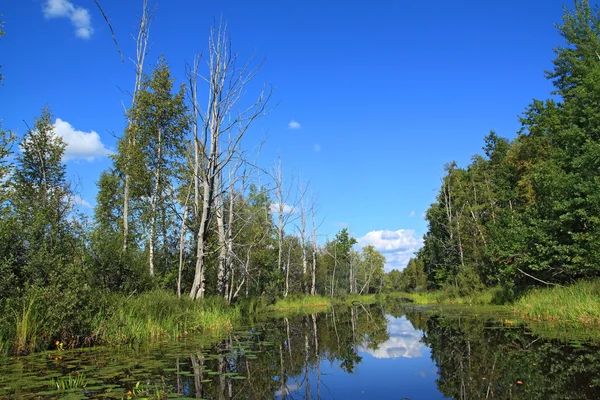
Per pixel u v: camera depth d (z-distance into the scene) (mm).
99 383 6414
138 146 19609
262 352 10383
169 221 20594
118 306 11008
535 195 26438
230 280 24891
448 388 6773
